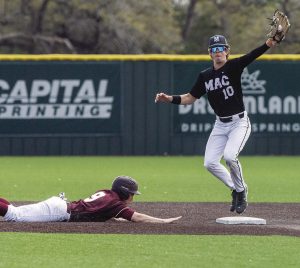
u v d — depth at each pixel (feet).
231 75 95.71
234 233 84.69
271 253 74.69
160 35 309.22
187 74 198.29
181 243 78.69
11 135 200.75
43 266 68.54
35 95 200.13
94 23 303.68
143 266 68.80
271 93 200.23
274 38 93.76
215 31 341.00
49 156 201.87
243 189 97.76
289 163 187.11
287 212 105.70
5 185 142.92
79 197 126.21
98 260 71.10
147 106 200.75
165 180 152.56
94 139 201.77
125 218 89.35
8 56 198.70
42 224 87.40
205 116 201.46
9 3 308.19
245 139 97.09
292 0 322.55
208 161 98.32
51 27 308.19
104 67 199.93
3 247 76.43
